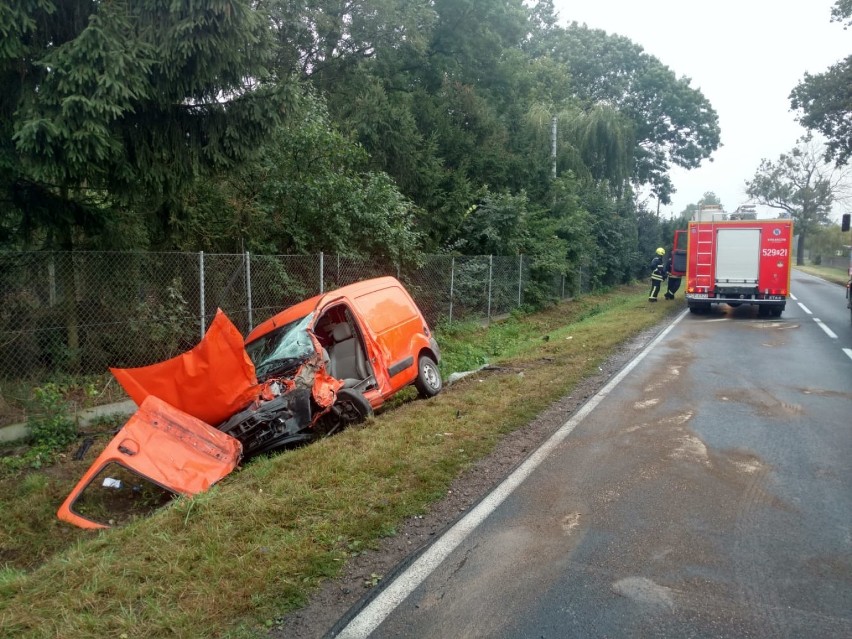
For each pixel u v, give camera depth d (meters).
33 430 6.90
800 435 6.52
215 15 6.23
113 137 6.30
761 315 18.52
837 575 3.71
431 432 6.45
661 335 14.54
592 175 30.66
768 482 5.20
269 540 4.09
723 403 7.92
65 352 7.63
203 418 6.21
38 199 7.41
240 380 6.14
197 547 3.99
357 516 4.48
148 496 5.61
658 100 45.41
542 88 34.00
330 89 18.31
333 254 11.14
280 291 9.92
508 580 3.72
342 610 3.44
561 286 23.81
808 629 3.19
